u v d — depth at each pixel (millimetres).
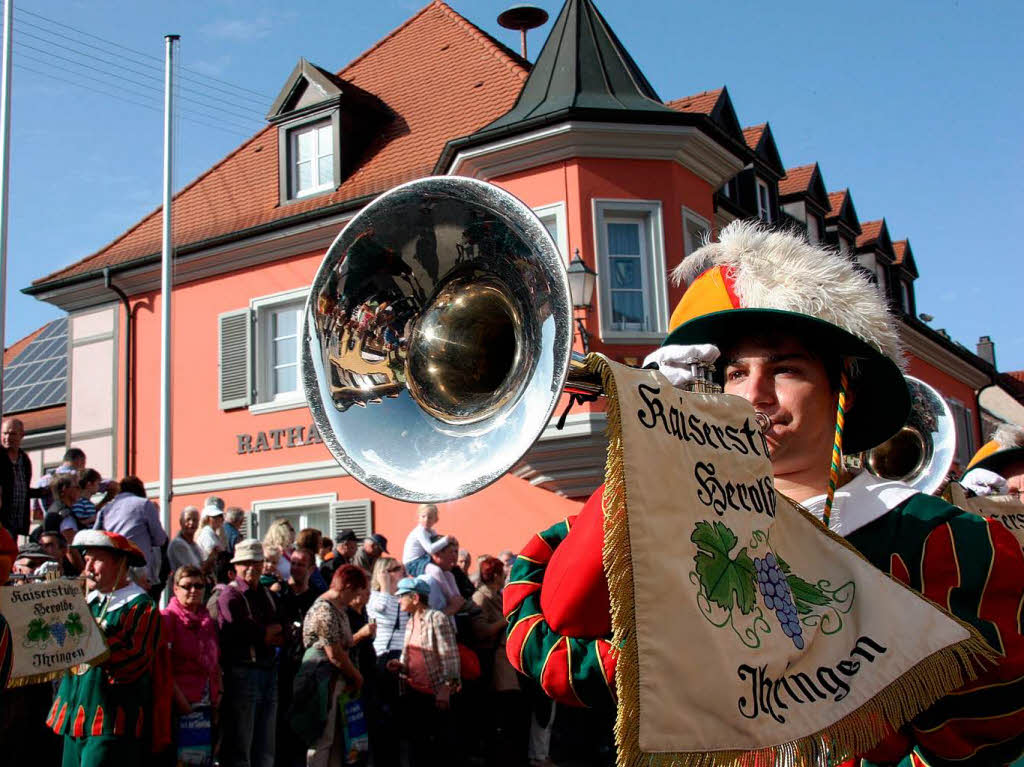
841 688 1544
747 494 1592
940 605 1728
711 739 1346
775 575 1567
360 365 2318
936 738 1676
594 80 12703
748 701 1409
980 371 25656
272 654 7117
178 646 6281
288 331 15555
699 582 1424
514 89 15562
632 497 1382
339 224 14984
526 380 2047
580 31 13070
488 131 12367
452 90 16328
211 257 16062
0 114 10930
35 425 20078
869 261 22875
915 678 1570
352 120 16109
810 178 19906
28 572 6773
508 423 2041
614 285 12109
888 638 1595
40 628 5121
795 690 1511
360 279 2346
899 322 2172
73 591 5293
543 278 2049
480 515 12945
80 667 5469
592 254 11898
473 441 2086
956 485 3449
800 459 1988
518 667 1816
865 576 1660
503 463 1965
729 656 1407
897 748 1761
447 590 8531
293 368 15406
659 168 12367
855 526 1862
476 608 8602
